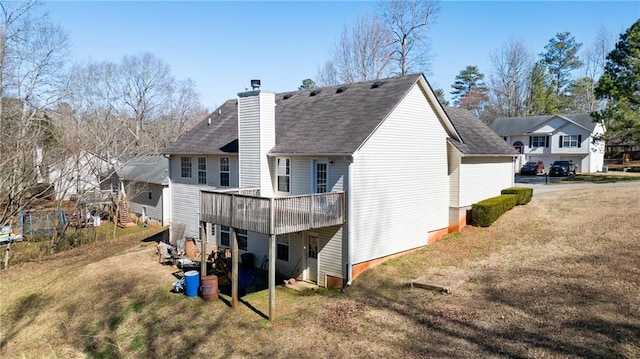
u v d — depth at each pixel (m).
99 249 22.48
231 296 14.37
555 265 14.01
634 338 9.12
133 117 50.00
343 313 12.27
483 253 16.30
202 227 15.06
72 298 15.56
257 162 16.55
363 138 14.41
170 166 22.12
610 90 27.86
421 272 14.96
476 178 20.11
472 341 9.90
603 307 10.66
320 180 15.50
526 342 9.55
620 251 14.24
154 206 28.08
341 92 18.97
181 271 17.12
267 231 12.49
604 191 23.56
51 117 30.67
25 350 12.92
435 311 11.73
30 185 22.67
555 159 41.53
